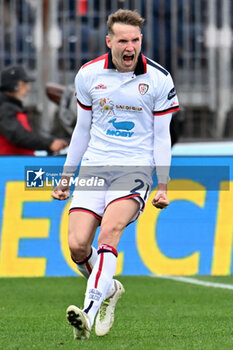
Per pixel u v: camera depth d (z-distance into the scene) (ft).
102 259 44.42
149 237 81.10
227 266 81.97
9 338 47.93
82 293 72.59
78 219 46.16
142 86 46.29
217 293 71.67
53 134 104.94
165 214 81.15
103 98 46.60
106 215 45.19
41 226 81.41
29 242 81.20
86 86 46.98
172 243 81.30
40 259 81.51
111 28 45.55
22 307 63.87
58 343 44.88
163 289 74.95
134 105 46.47
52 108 117.50
